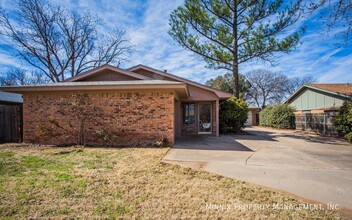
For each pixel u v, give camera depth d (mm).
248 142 9719
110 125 8477
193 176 4449
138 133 8391
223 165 5340
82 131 8422
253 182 4129
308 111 17516
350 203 3229
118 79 11188
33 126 8734
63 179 4125
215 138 11305
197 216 2832
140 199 3330
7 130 9852
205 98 12719
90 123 8508
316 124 15133
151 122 8375
